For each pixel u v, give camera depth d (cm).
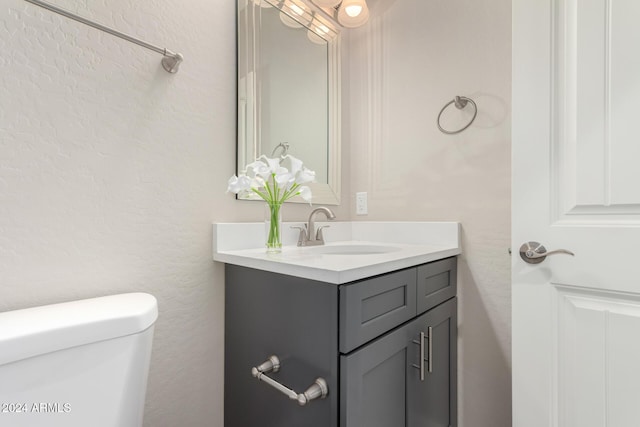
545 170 88
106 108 86
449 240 133
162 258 98
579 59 83
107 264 87
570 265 85
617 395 79
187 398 103
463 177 133
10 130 72
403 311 95
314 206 147
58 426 61
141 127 93
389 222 151
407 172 148
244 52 120
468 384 130
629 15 77
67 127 80
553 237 87
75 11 81
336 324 76
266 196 109
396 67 152
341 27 164
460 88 134
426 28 143
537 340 89
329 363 77
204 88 108
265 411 96
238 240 114
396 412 92
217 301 111
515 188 93
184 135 103
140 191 93
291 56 139
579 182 83
